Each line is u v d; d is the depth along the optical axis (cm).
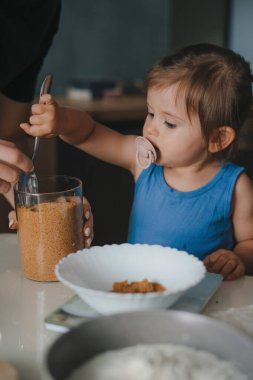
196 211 134
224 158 136
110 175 287
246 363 63
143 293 81
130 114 297
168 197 136
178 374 60
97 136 145
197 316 68
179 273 91
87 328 66
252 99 137
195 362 63
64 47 476
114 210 291
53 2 154
